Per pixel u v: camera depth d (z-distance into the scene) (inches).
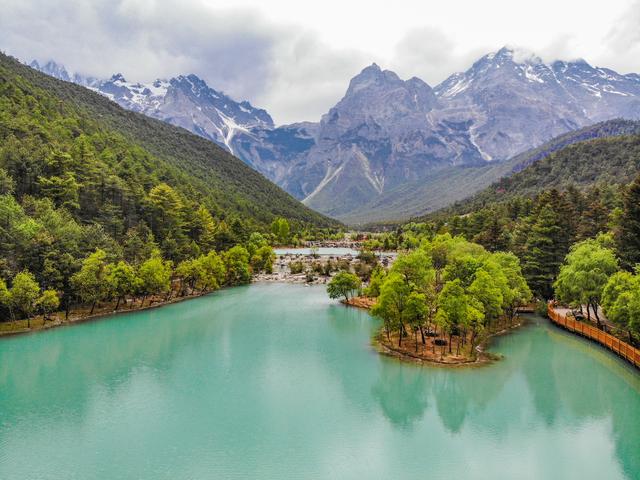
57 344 3575.3
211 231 7598.4
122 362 3191.4
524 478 1850.4
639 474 1873.8
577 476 1859.0
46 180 5098.4
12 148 5251.0
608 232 4566.9
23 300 3673.7
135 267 4886.8
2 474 1854.1
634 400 2554.1
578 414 2400.3
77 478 1833.2
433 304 3772.1
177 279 6299.2
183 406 2495.1
